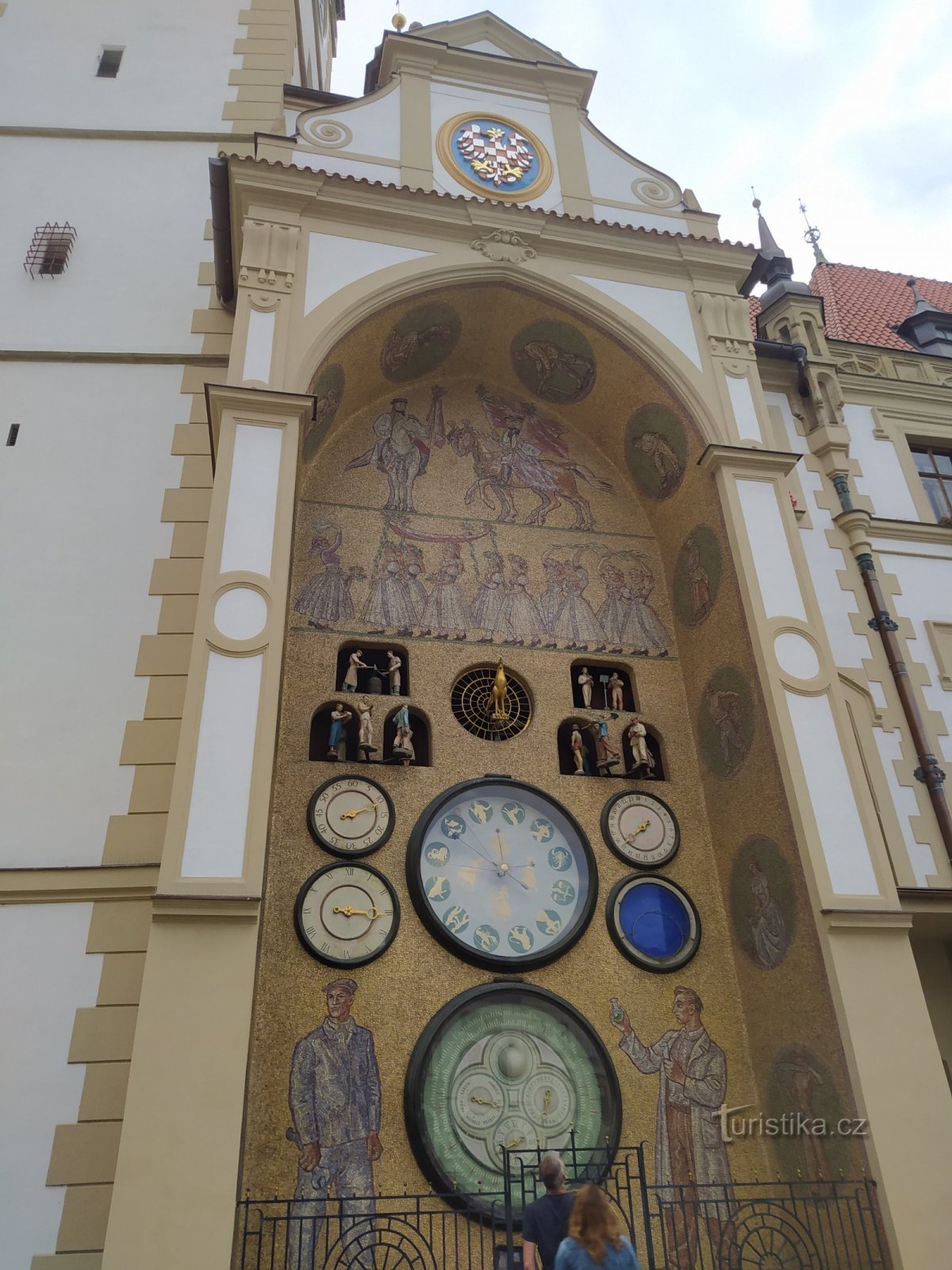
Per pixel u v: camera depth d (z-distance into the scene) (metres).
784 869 10.10
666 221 13.94
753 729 10.88
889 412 15.70
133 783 10.15
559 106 14.59
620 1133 9.60
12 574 11.25
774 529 11.67
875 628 13.63
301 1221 7.66
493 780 10.92
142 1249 6.85
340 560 12.02
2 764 10.15
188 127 15.91
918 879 11.95
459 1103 9.27
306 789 10.43
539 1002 9.94
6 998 8.96
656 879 10.97
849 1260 8.23
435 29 14.83
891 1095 8.67
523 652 12.08
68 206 14.70
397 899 9.99
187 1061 7.49
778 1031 9.85
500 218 12.84
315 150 12.85
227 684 9.09
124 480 12.04
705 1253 9.23
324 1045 9.23
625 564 13.09
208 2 17.72
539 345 13.38
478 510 12.97
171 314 13.64
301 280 11.66
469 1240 8.47
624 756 11.73
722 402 12.40
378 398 13.27
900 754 12.77
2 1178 8.24
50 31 16.97
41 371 12.91
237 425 10.41
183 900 8.01
